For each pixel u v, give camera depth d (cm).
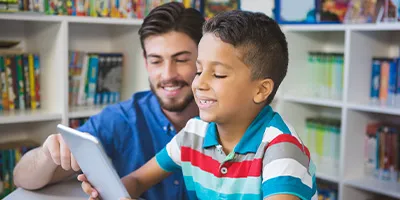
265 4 312
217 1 288
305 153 95
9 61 245
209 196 102
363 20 263
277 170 90
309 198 91
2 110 246
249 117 98
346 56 269
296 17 294
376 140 278
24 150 249
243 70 93
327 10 279
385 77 271
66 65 242
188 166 108
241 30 92
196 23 139
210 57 92
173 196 139
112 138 142
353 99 273
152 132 145
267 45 95
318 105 321
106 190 104
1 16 217
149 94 155
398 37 286
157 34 138
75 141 96
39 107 257
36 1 232
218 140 103
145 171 120
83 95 268
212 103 94
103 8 254
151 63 142
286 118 307
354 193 280
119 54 279
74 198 125
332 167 295
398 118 290
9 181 246
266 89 96
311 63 305
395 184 268
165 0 273
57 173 131
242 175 97
